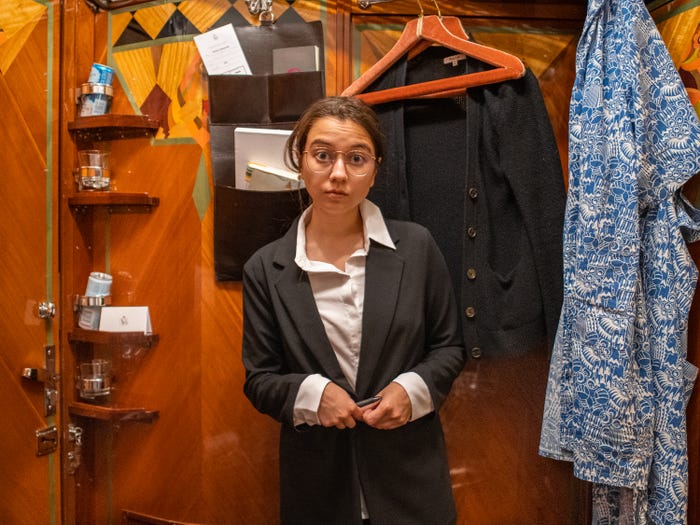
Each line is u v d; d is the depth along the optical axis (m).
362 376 1.16
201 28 1.61
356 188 1.15
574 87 1.35
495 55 1.36
